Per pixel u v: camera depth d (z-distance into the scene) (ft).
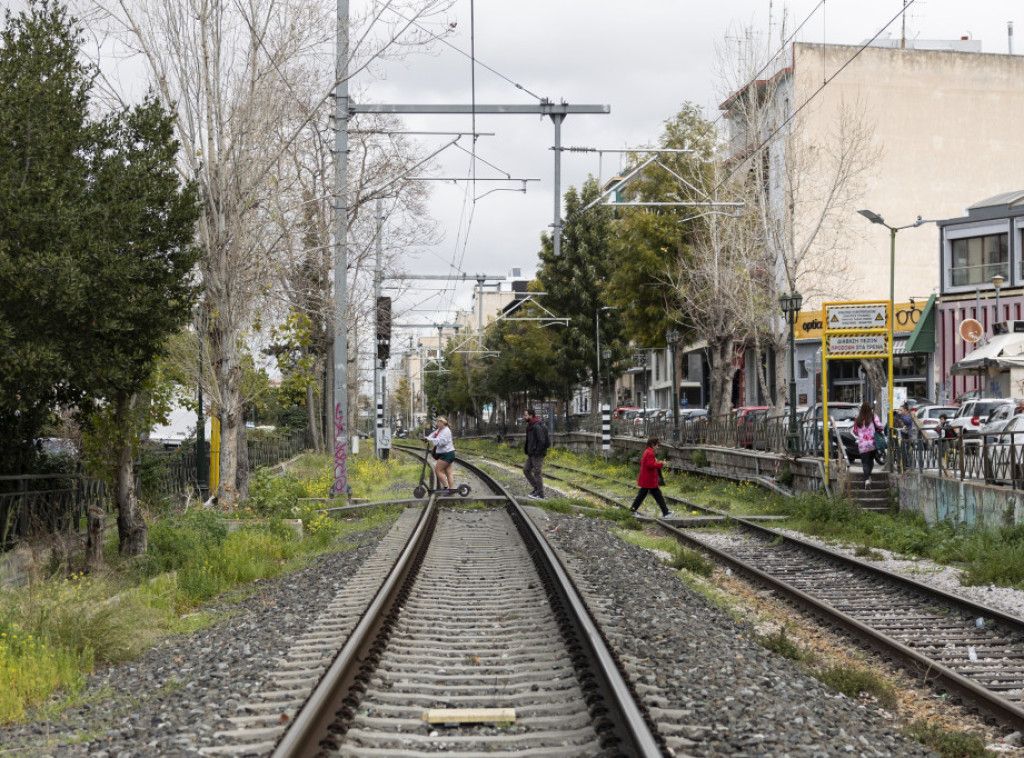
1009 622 37.65
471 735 22.74
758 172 116.26
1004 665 33.17
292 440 151.33
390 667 28.63
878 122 179.42
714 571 54.39
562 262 188.65
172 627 37.78
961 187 180.96
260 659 29.94
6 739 23.54
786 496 87.97
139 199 44.39
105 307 42.57
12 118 41.01
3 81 41.96
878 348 84.12
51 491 50.49
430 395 360.69
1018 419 82.17
